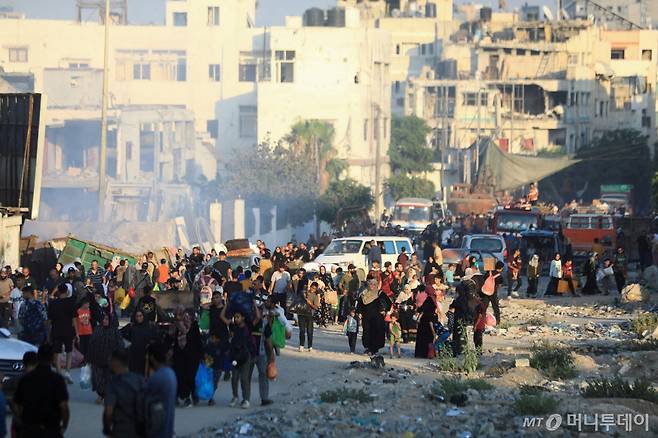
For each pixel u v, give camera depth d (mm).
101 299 59625
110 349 42500
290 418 40438
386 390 46781
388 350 62594
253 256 82750
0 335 43719
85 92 195125
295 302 63219
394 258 95875
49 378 29422
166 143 187375
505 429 38250
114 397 28500
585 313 87688
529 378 50656
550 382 49438
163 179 180000
